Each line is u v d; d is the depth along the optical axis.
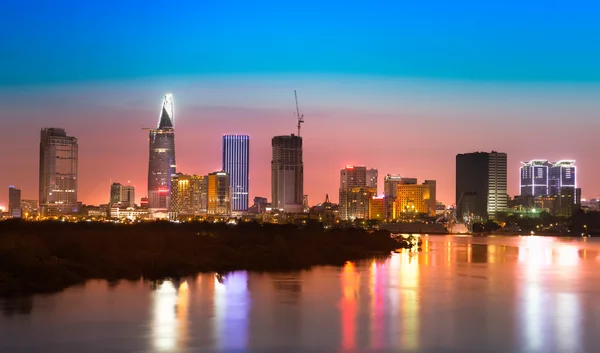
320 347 84.94
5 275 124.88
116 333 90.25
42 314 100.50
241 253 187.62
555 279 157.00
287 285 136.38
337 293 126.12
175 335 89.88
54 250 159.88
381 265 190.12
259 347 84.75
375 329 94.75
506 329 95.44
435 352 83.31
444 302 117.62
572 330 95.12
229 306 110.38
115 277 141.25
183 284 134.75
